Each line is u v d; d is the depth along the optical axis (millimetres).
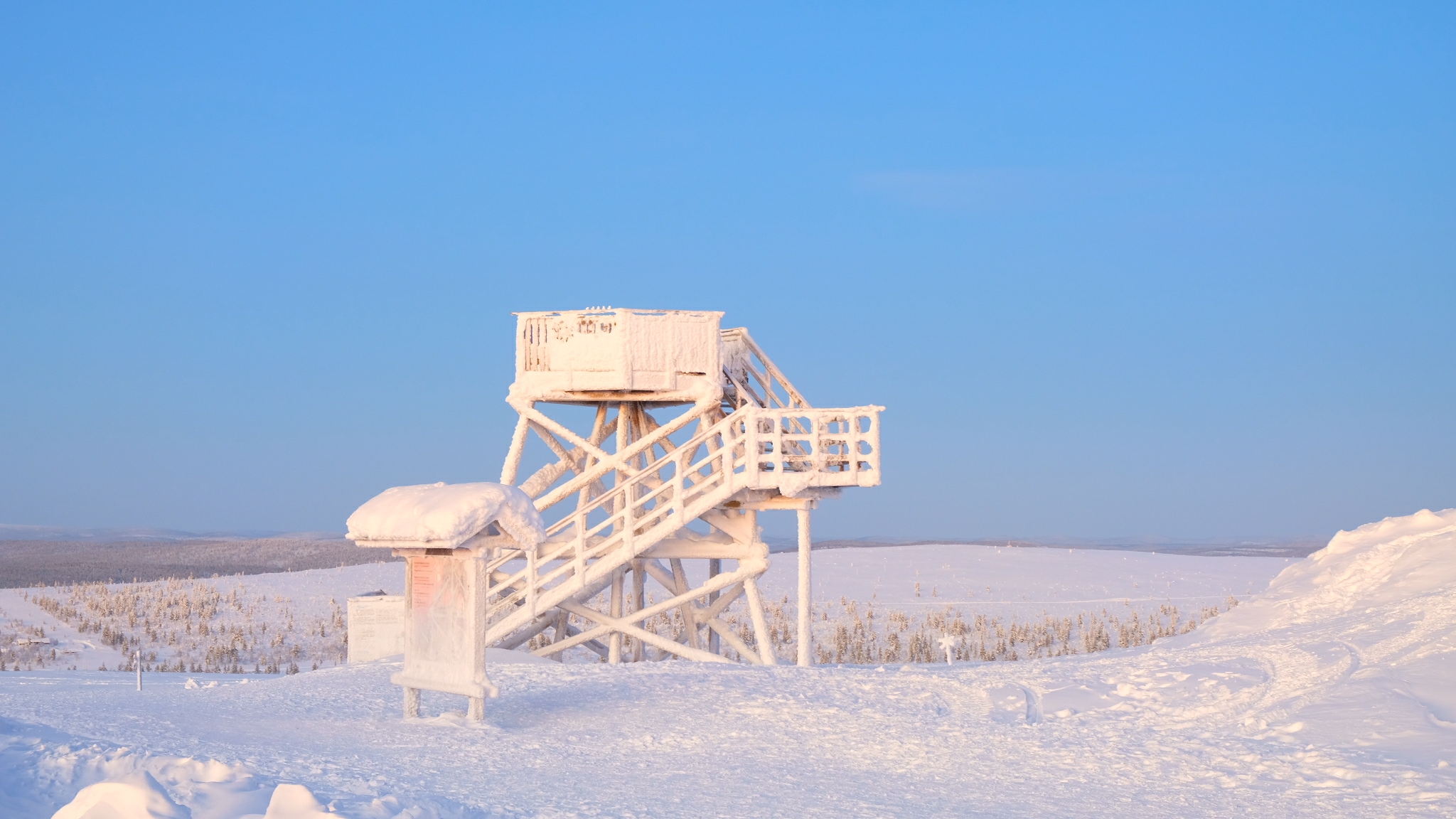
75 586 65500
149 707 18203
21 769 10008
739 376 28547
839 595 65500
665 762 13977
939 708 17141
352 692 20094
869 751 14516
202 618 52656
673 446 29797
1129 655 20125
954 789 12328
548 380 26531
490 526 17078
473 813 10352
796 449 26281
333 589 63812
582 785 12500
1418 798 10992
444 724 16578
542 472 27922
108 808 7707
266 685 21484
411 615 17484
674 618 38000
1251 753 13203
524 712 17625
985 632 52219
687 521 25062
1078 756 13766
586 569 25062
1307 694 15203
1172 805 11375
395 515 17109
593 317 26266
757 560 26969
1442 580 19062
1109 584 70000
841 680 19406
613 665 22000
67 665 41906
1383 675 15141
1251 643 18219
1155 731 14836
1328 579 21156
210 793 9266
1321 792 11531
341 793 10242
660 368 26109
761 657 27672
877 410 25031
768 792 12203
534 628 28344
